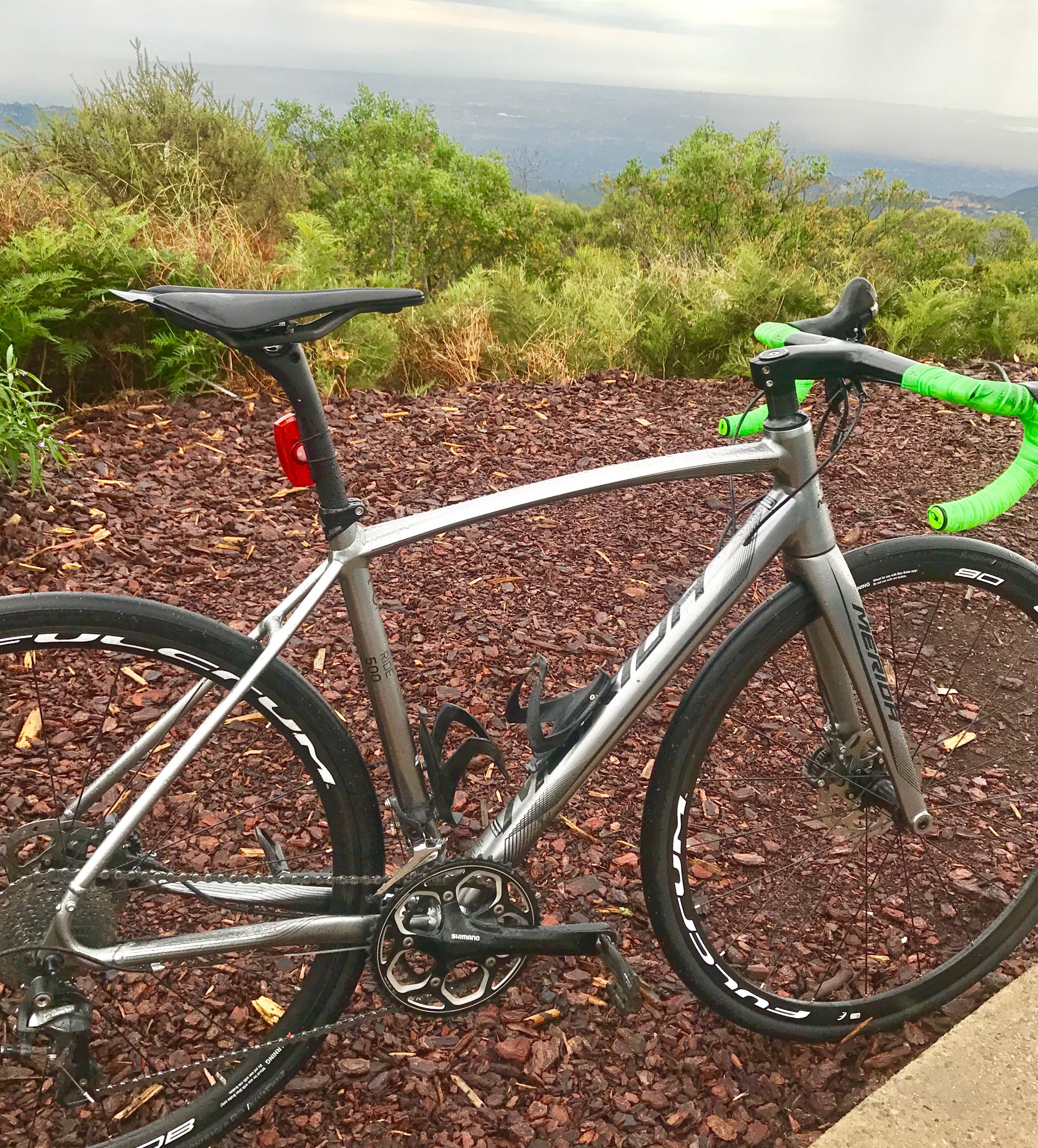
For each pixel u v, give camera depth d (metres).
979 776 2.31
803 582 1.54
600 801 2.25
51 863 1.30
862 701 1.60
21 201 5.06
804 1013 1.70
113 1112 1.53
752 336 5.54
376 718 1.45
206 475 3.53
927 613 2.53
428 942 1.45
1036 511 3.82
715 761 2.27
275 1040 1.51
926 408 4.79
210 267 4.61
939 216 12.50
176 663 1.34
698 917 1.63
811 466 1.48
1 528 2.93
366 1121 1.56
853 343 1.41
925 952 1.90
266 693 1.37
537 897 1.80
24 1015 1.28
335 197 10.66
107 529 3.06
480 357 5.27
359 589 1.37
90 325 4.05
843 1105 1.64
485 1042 1.69
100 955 1.29
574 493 1.39
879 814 1.76
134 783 1.93
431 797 1.51
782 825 2.14
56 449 3.25
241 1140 1.54
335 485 1.32
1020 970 1.89
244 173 7.32
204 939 1.36
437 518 1.37
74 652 2.41
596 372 5.20
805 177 10.00
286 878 1.45
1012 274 7.57
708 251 8.85
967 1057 1.60
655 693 1.50
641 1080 1.64
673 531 3.49
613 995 1.55
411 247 8.33
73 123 6.43
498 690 2.59
